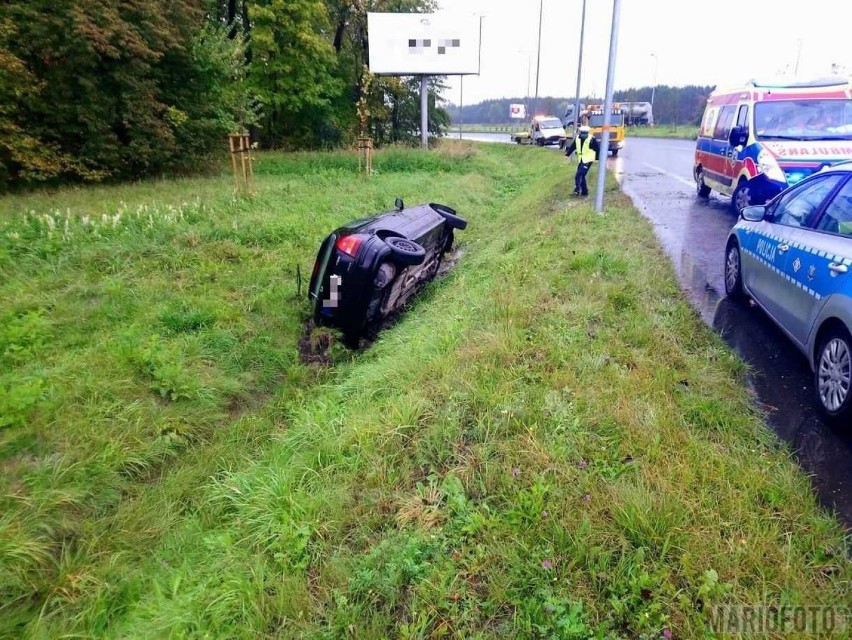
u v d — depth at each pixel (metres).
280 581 2.64
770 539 2.51
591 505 2.74
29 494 3.33
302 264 7.78
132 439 4.05
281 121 28.33
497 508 2.85
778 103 9.27
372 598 2.46
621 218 9.21
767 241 5.02
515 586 2.41
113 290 6.30
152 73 15.84
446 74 28.05
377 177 16.89
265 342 5.85
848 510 2.81
